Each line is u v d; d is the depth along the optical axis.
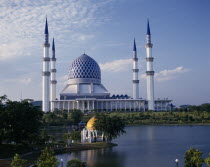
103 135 159.25
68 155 117.81
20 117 122.38
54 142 147.75
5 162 100.31
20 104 127.56
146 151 125.75
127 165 97.50
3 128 118.56
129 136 184.88
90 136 155.50
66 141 157.62
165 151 125.06
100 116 158.25
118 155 116.62
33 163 98.00
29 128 123.12
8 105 127.69
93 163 101.06
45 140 134.38
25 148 126.94
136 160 105.75
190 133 196.50
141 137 178.50
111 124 150.25
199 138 169.25
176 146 139.50
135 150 129.00
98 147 137.88
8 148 122.62
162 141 159.00
